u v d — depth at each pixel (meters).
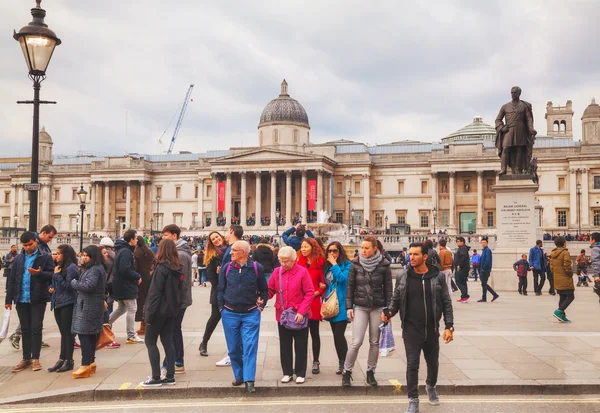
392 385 14.07
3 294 37.50
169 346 14.50
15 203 135.00
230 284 14.51
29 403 13.45
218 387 14.02
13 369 16.09
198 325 23.56
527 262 34.94
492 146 118.88
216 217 116.56
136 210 128.12
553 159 107.75
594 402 13.20
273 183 111.62
